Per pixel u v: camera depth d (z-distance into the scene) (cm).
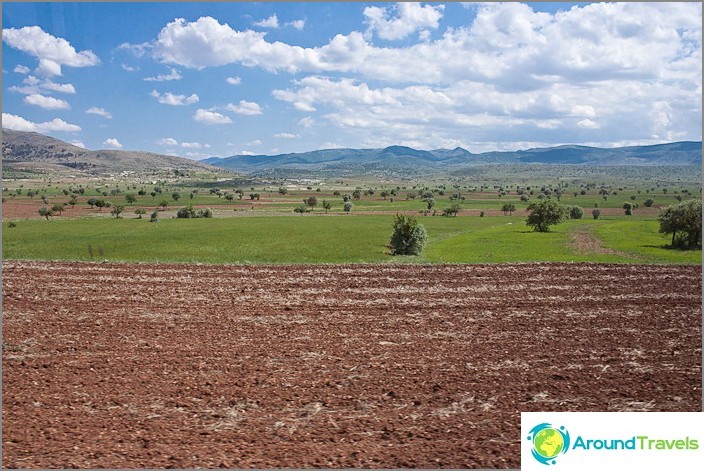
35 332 1452
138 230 6900
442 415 962
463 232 6606
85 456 805
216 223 8262
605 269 2527
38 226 7550
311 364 1220
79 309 1705
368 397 1038
